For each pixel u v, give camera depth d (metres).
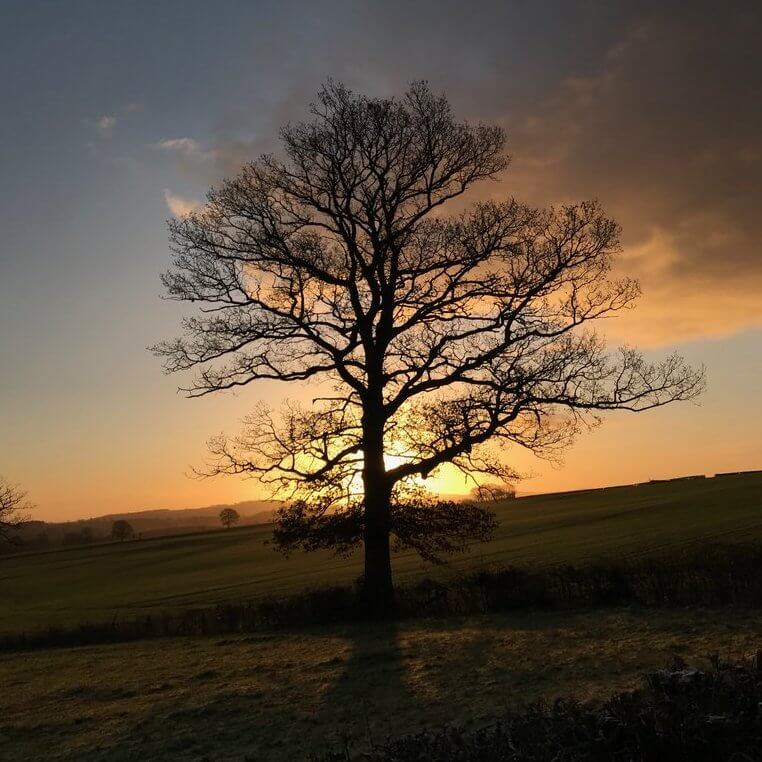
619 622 16.28
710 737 5.19
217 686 14.69
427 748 5.93
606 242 23.44
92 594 57.16
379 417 24.17
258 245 24.16
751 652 11.49
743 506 58.62
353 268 24.38
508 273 24.02
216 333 24.41
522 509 90.94
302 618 23.27
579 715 5.79
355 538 23.88
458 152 25.11
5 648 26.64
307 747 9.90
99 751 10.90
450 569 38.09
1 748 11.62
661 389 23.16
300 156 24.50
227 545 92.56
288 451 24.27
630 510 69.44
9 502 45.06
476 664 13.92
